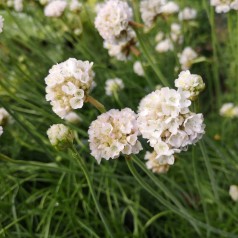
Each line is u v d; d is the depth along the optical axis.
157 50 0.24
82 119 0.21
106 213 0.19
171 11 0.21
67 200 0.18
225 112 0.22
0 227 0.17
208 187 0.20
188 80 0.13
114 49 0.19
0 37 0.25
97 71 0.24
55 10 0.21
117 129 0.12
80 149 0.21
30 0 0.23
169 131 0.11
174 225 0.19
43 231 0.17
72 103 0.12
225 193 0.20
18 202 0.20
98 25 0.17
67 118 0.20
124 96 0.22
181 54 0.24
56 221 0.19
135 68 0.23
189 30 0.26
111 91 0.21
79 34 0.24
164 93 0.11
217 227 0.19
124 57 0.20
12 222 0.17
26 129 0.17
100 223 0.18
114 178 0.20
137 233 0.18
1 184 0.19
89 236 0.18
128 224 0.20
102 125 0.12
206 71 0.26
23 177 0.21
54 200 0.17
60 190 0.18
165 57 0.25
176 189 0.21
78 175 0.20
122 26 0.17
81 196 0.18
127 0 0.22
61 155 0.19
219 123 0.24
